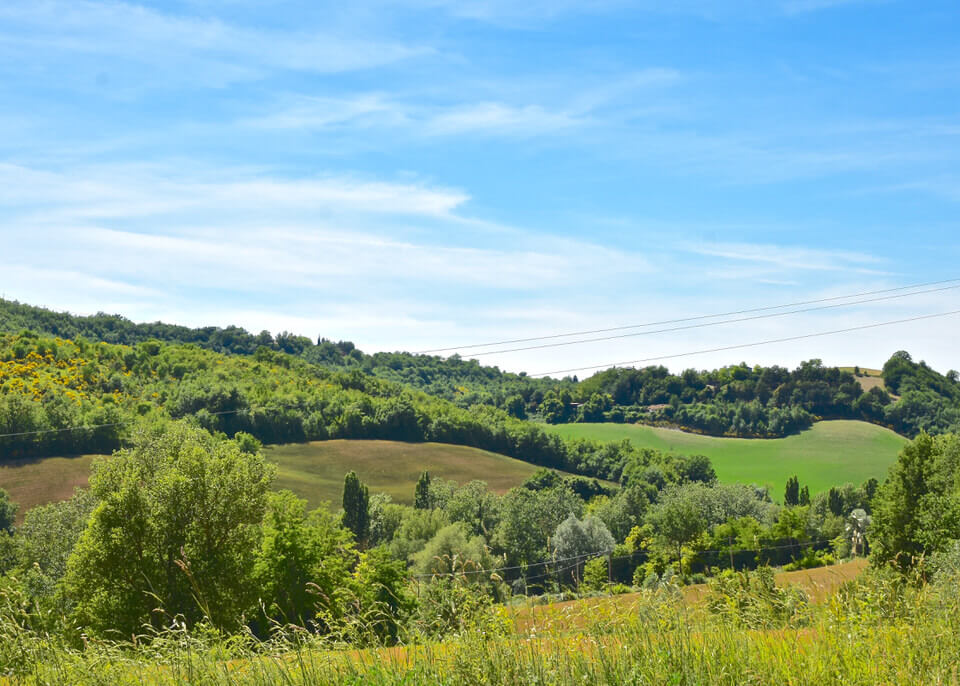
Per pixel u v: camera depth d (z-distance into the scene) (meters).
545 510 103.44
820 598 6.66
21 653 6.00
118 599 31.33
